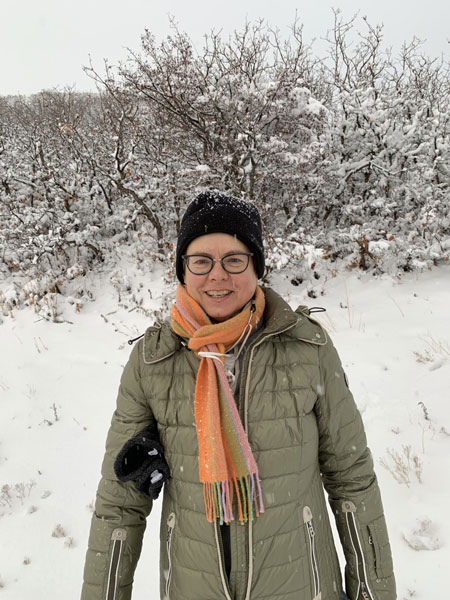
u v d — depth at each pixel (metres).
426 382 4.76
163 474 1.39
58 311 7.48
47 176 8.75
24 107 13.55
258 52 7.66
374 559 1.47
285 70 7.27
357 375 5.15
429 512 3.21
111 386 5.61
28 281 7.99
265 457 1.34
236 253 1.44
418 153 7.62
